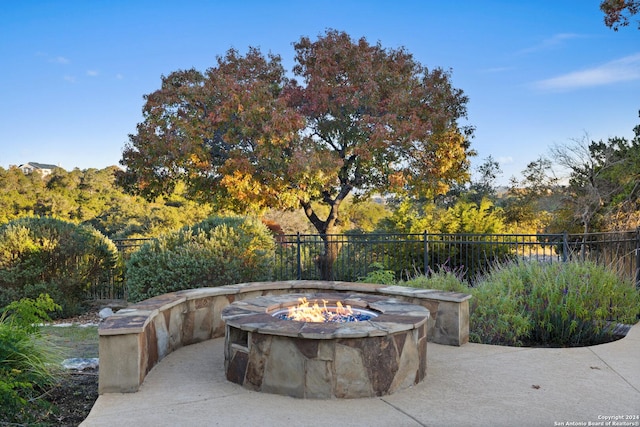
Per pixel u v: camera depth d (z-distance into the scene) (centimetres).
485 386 431
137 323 439
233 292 645
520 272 728
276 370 419
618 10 1304
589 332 642
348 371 408
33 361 448
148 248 830
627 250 869
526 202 2103
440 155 1498
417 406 385
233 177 1339
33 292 902
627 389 419
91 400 432
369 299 567
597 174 1630
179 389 429
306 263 1345
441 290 642
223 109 1372
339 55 1498
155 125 1444
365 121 1383
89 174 3388
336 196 1633
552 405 382
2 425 364
